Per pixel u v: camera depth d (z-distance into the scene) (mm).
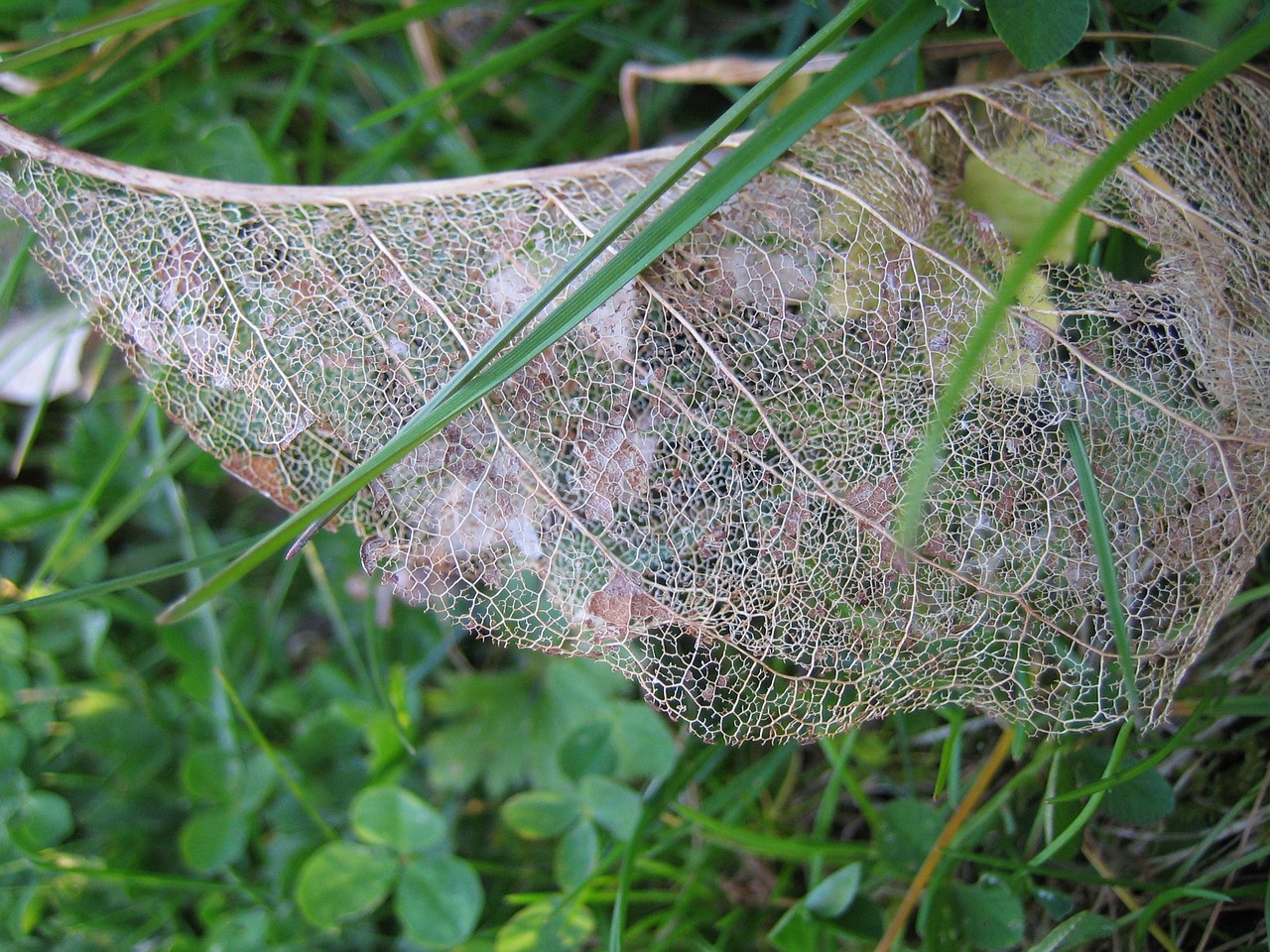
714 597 136
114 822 169
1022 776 150
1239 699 148
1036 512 135
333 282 139
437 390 137
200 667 174
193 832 165
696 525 136
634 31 179
